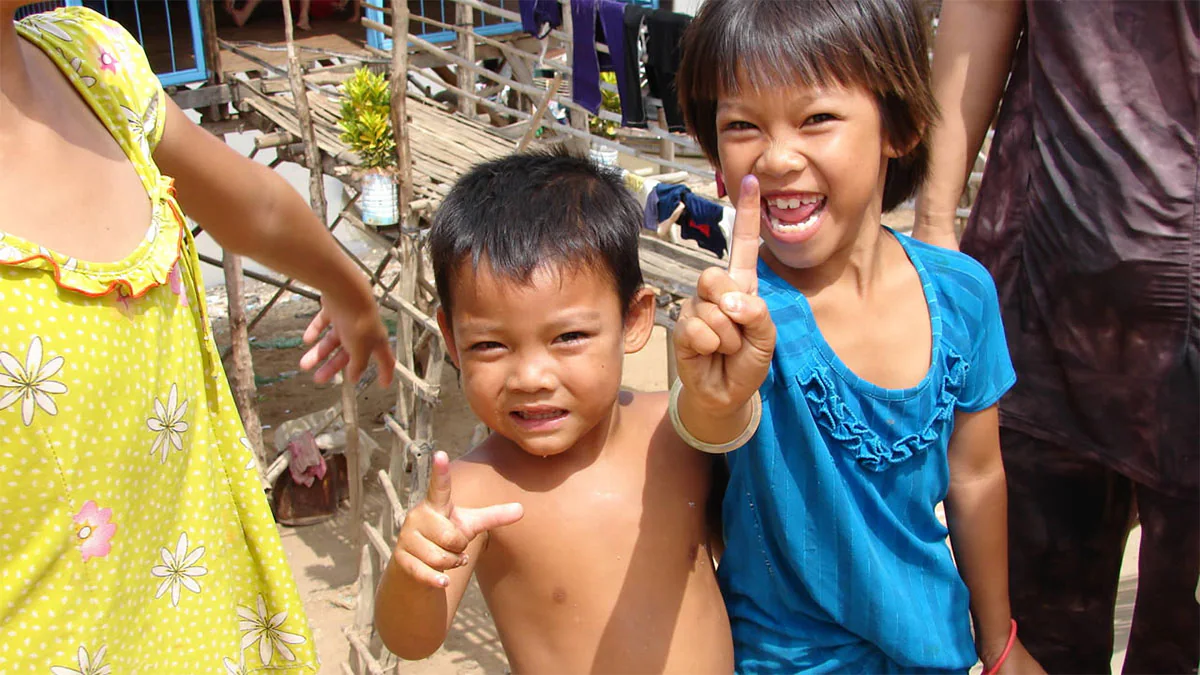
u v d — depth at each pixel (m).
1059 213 2.25
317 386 8.95
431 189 5.97
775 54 1.57
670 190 5.89
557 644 1.83
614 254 1.71
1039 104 2.29
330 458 7.14
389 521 5.53
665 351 9.05
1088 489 2.44
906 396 1.74
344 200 7.44
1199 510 2.26
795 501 1.76
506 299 1.64
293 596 1.90
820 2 1.59
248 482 1.84
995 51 2.38
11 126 1.41
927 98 1.74
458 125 7.88
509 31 9.86
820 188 1.64
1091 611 2.55
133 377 1.50
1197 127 2.08
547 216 1.67
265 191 1.97
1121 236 2.15
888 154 1.76
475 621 5.84
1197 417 2.17
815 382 1.72
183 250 1.68
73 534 1.45
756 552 1.86
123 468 1.50
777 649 1.87
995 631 2.06
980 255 2.47
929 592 1.86
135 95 1.65
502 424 1.72
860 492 1.78
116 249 1.50
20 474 1.39
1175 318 2.14
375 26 8.77
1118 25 2.13
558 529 1.81
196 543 1.69
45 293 1.38
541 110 5.71
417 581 1.52
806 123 1.61
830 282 1.79
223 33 9.44
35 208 1.42
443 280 1.72
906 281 1.83
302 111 6.38
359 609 5.50
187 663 1.67
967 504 1.99
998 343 1.90
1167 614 2.39
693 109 1.82
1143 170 2.12
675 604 1.85
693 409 1.60
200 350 1.76
